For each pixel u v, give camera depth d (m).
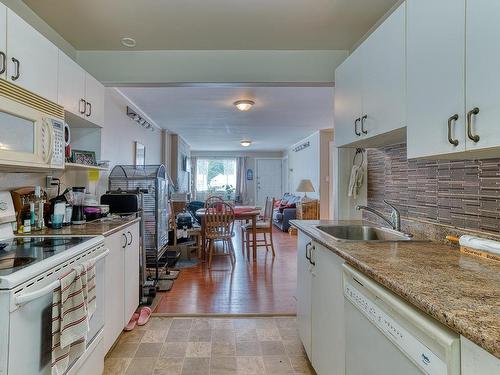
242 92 3.83
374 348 1.05
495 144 0.90
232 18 2.14
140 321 2.50
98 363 1.69
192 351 2.11
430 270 1.04
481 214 1.35
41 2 1.93
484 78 0.94
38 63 1.64
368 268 1.07
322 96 4.00
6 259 1.24
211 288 3.35
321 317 1.65
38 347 1.16
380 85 1.61
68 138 1.99
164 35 2.39
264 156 11.02
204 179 10.93
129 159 4.22
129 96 3.96
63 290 1.26
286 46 2.60
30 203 1.89
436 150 1.17
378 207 2.35
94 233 1.82
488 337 0.58
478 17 0.96
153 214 3.37
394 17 1.47
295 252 5.12
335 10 2.04
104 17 2.12
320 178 6.75
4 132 1.38
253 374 1.87
